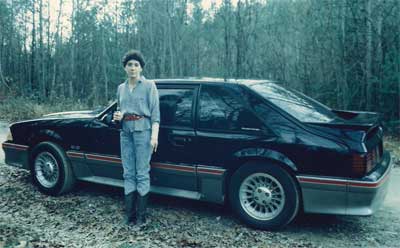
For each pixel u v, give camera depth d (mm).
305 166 3883
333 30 14672
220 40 24156
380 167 4055
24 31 32688
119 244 3850
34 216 4559
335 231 4211
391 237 4086
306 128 3957
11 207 4840
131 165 4375
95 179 5109
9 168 6684
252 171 4145
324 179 3805
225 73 17844
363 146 3713
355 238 4047
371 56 13602
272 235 4062
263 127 4090
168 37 27125
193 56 27500
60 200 5090
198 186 4426
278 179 4027
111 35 31203
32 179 5449
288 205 4012
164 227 4258
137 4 28297
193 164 4395
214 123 4336
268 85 4691
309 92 15250
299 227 4297
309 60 15469
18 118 15195
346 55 13859
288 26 17578
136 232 4117
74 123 5168
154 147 4246
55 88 29016
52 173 5266
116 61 30609
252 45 17719
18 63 33281
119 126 4656
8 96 21422
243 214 4242
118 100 4445
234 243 3877
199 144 4348
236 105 4270
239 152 4141
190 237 3996
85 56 31703
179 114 4547
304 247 3814
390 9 13234
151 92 4250
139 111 4242
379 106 13430
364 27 13516
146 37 28297
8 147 5727
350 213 3795
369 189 3674
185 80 4676
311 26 15555
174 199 5168
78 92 30328
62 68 31031
